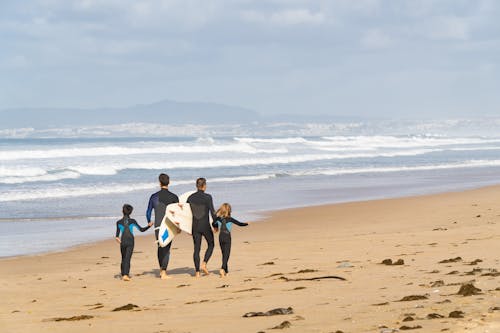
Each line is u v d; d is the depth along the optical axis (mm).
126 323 11383
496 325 8211
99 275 19516
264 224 32656
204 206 18500
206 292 15289
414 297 11438
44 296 15867
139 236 30109
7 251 26062
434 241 23078
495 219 31000
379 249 21859
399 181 58625
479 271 14805
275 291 14352
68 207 41000
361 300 11961
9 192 48469
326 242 24891
